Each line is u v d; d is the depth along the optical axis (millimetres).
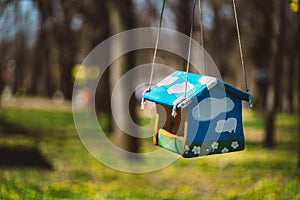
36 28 23359
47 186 13859
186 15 20641
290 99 48250
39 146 22203
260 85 45531
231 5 24625
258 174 16500
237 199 13125
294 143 25438
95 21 26969
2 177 13820
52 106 46719
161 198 13719
